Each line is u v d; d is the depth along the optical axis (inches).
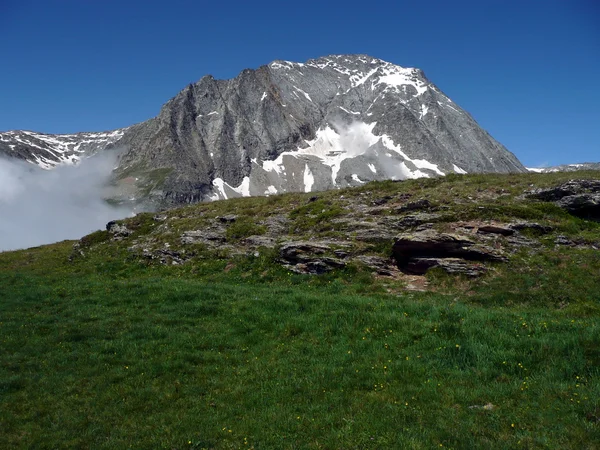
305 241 1034.7
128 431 394.9
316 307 698.2
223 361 538.0
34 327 676.1
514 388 410.3
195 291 839.7
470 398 400.5
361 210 1173.1
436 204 1072.8
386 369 474.0
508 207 970.1
